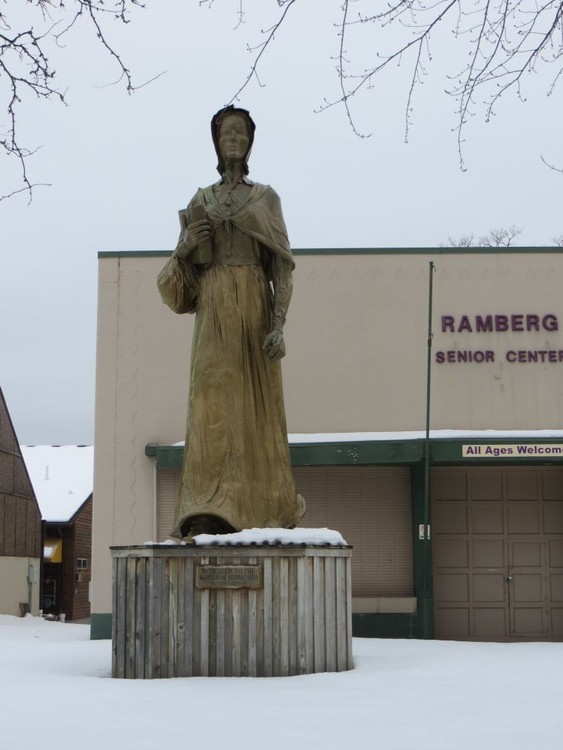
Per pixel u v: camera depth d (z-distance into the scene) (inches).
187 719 281.4
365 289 998.4
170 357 1001.5
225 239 434.6
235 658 375.9
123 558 386.3
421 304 996.6
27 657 467.2
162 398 997.2
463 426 983.0
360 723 276.7
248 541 383.6
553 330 991.6
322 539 394.0
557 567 997.2
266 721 279.0
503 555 998.4
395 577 976.9
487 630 988.6
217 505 412.2
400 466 990.4
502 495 1006.4
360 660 427.5
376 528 983.6
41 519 1782.7
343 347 992.2
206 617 378.6
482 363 990.4
